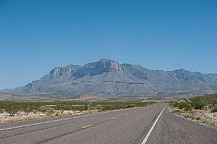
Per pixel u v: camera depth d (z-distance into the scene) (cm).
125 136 1712
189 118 4206
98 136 1658
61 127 2081
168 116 4291
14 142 1309
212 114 6138
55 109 7794
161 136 1772
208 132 2089
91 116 3738
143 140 1564
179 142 1528
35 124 2252
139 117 3781
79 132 1811
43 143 1312
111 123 2633
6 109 6184
